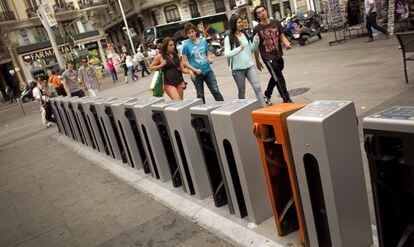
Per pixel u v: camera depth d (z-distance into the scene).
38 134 11.80
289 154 2.42
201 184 3.81
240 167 2.98
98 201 4.72
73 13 46.53
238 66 6.40
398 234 2.08
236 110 2.87
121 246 3.48
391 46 11.20
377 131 1.89
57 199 5.20
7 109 31.11
